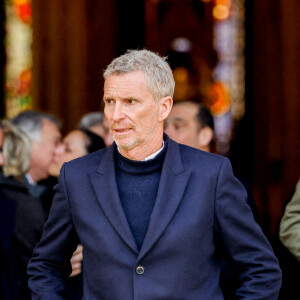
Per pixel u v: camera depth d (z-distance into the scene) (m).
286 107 22.19
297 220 8.19
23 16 23.41
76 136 11.10
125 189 5.82
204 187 5.72
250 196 8.07
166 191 5.71
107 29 23.86
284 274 8.88
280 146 22.20
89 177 5.90
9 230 8.16
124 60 5.55
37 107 23.20
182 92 25.50
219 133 24.03
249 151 23.41
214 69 24.91
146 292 5.47
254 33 23.12
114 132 5.60
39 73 23.23
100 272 5.65
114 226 5.63
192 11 25.81
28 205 8.37
